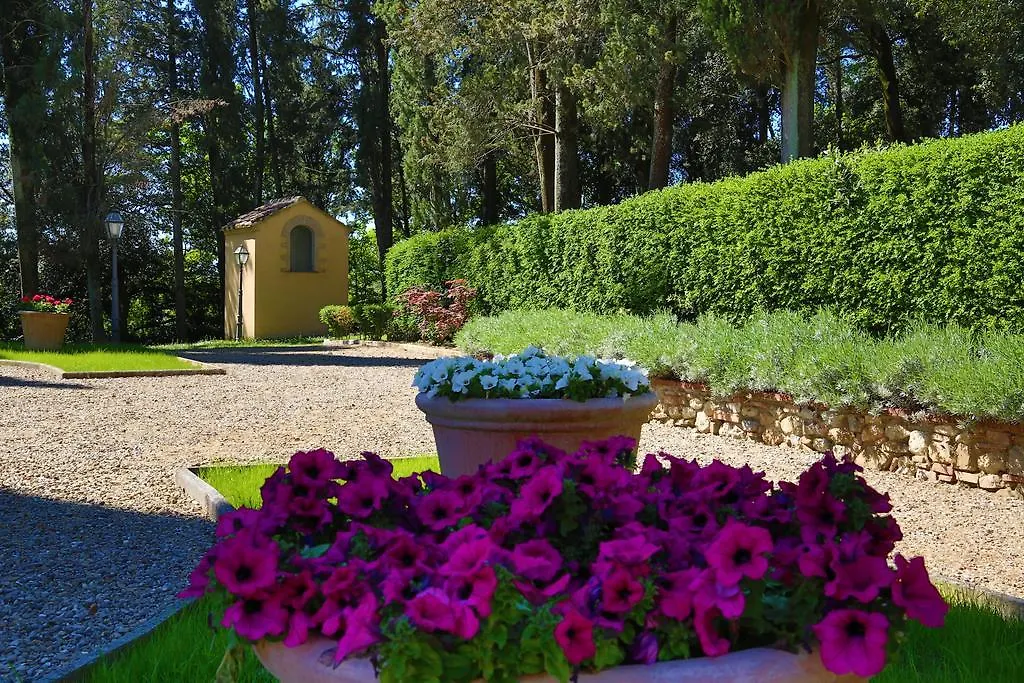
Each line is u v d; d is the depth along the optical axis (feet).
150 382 38.81
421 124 77.10
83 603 12.36
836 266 28.50
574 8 50.14
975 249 23.86
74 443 24.14
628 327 31.89
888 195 26.37
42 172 68.28
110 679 9.27
